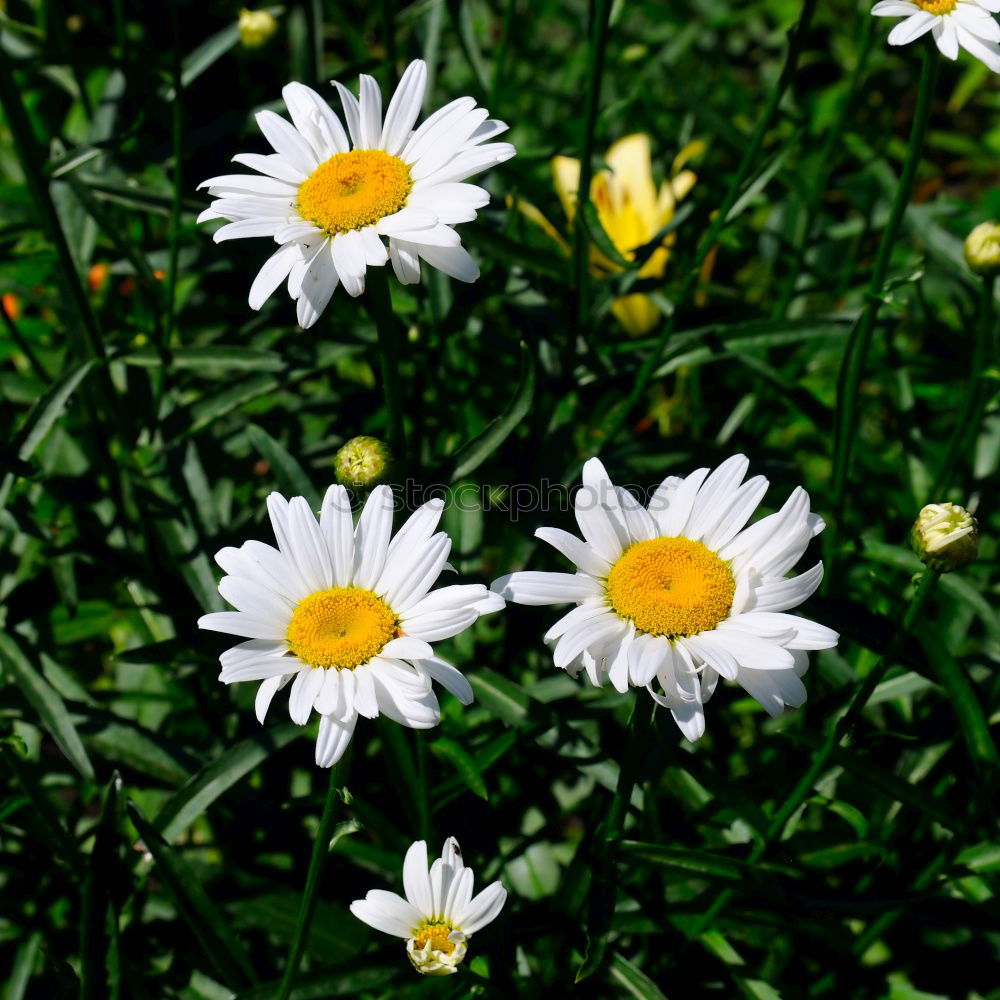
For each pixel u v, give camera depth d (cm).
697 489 80
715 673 78
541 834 93
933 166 150
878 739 87
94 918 86
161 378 93
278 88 103
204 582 92
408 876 80
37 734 96
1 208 96
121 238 92
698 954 92
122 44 94
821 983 92
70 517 98
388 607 79
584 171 90
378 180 81
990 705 90
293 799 89
